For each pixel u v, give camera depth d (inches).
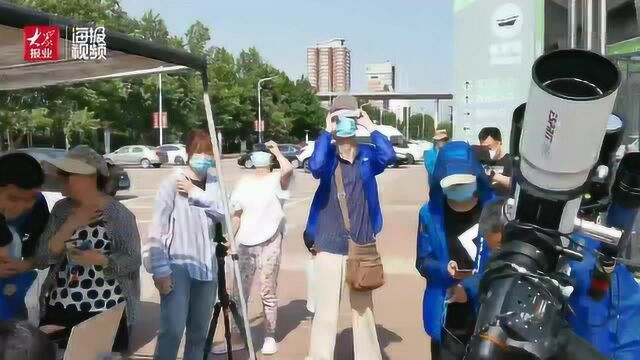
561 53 65.0
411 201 698.2
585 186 67.2
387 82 5689.0
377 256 189.5
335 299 190.4
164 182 175.8
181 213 175.9
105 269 161.6
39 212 169.8
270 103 2883.9
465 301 116.6
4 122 1058.1
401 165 1497.3
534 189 67.9
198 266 177.0
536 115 62.9
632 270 94.7
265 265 223.1
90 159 161.6
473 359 66.9
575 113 60.0
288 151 1449.3
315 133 3248.0
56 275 162.7
